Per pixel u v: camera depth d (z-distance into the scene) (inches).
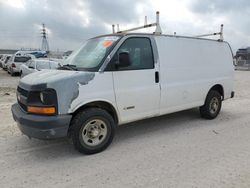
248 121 259.8
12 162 164.4
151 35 203.9
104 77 175.0
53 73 174.6
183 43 226.7
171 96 217.3
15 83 653.3
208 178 141.1
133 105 193.0
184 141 200.4
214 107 264.5
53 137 157.5
